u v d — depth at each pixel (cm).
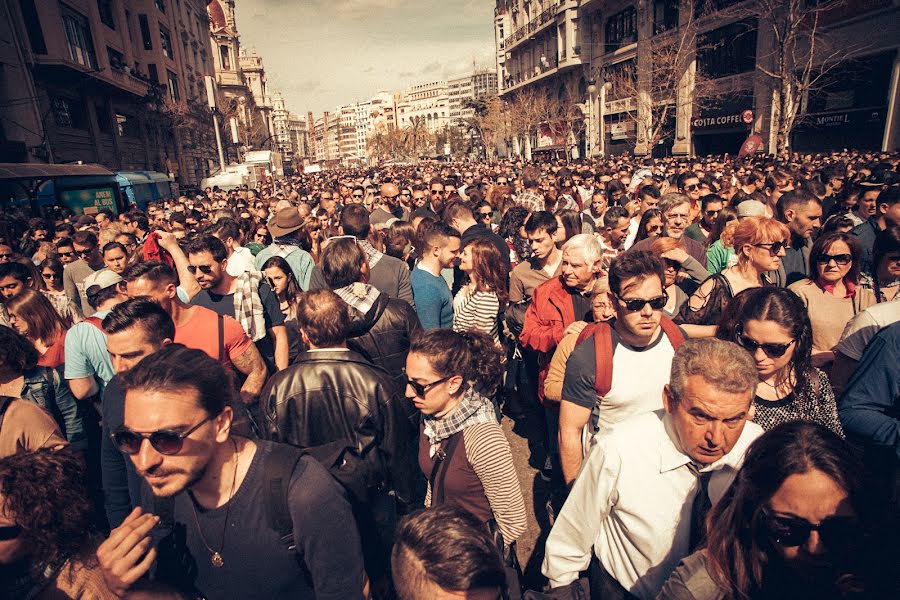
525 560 314
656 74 3014
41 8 2148
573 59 4222
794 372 207
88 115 2584
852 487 106
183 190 3525
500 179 1101
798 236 412
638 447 164
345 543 146
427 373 206
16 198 1240
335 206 1032
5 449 206
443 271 559
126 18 3450
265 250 523
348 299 309
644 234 463
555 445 339
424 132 11600
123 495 226
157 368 128
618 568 176
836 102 2117
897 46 1839
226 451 144
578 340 243
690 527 163
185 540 148
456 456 215
